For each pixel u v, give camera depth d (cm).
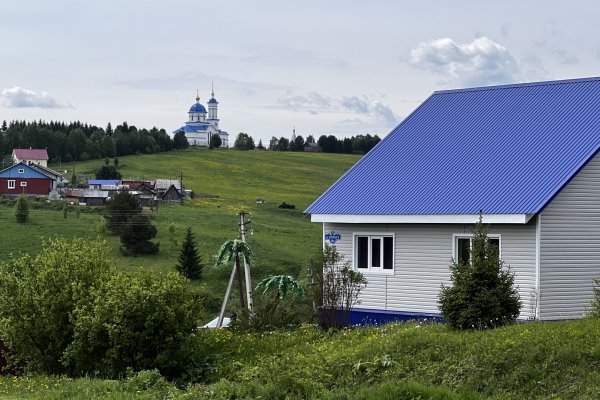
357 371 3183
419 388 2786
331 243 5150
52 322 3831
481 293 3581
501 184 4572
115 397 3045
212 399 2969
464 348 3136
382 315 4897
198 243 14425
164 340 3653
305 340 4200
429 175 4994
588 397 2598
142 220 14275
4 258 12888
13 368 4062
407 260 4825
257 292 6994
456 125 5388
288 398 2922
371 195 5059
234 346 4003
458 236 4606
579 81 5169
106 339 3700
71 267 3966
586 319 3575
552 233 4353
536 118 5025
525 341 3041
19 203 15662
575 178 4444
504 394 2747
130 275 3912
